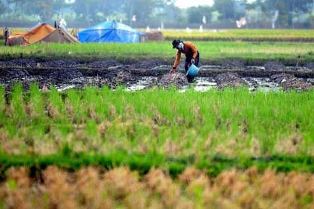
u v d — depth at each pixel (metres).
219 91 40.47
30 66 66.00
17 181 20.03
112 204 18.72
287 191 19.75
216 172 21.86
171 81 52.62
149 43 120.94
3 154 22.19
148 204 18.89
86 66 67.88
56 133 25.39
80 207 18.44
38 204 18.25
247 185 20.34
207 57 79.62
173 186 19.84
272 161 23.14
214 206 18.80
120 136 25.80
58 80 54.34
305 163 22.80
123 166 21.48
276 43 135.88
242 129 28.48
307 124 29.31
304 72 62.38
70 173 21.61
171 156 22.97
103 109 31.97
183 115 30.97
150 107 32.47
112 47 96.06
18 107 32.22
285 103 34.25
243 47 109.62
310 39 155.88
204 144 24.14
